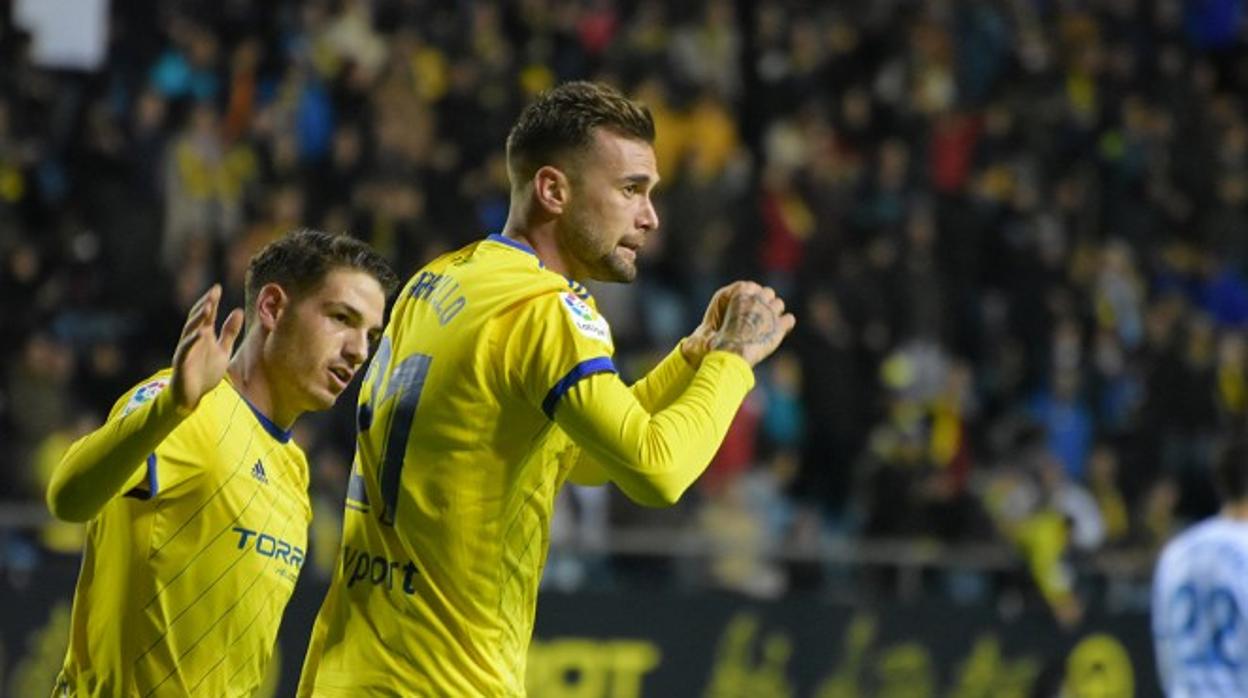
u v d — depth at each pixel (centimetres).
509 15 5675
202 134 4881
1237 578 2630
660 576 4259
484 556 1703
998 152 5984
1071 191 6022
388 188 4922
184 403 1582
